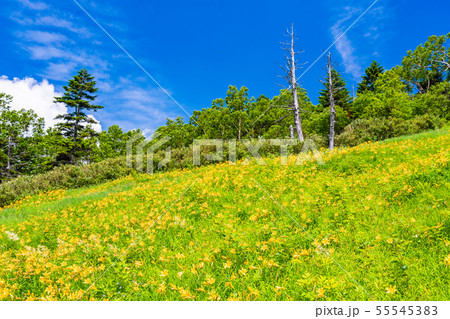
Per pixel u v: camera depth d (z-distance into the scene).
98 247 4.39
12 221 8.19
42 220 7.47
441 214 3.88
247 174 8.88
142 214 6.40
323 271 3.13
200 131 39.84
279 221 4.46
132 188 10.83
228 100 42.31
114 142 55.06
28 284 3.59
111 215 6.79
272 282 3.04
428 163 5.91
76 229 6.10
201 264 3.20
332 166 8.55
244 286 3.01
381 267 3.02
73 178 16.06
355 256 3.37
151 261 3.96
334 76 19.45
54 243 5.49
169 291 3.07
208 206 5.96
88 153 39.16
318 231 4.19
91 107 39.47
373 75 47.56
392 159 7.79
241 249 3.66
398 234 3.57
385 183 5.47
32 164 34.59
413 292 2.70
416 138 11.34
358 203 4.89
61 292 3.27
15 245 5.58
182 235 4.63
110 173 16.44
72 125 38.25
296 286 2.95
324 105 41.84
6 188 13.80
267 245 3.60
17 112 36.12
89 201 9.33
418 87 49.47
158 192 8.47
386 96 29.08
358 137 18.12
